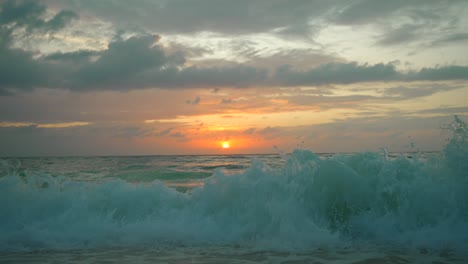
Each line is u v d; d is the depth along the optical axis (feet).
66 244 15.14
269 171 19.17
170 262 12.32
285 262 12.27
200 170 56.03
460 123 18.49
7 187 19.06
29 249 14.42
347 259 12.62
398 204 17.46
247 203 17.74
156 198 19.36
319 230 16.26
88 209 18.47
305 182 18.24
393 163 18.98
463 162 17.70
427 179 17.85
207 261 12.44
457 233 15.51
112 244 15.15
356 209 17.67
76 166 68.80
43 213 18.15
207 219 17.66
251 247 14.56
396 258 12.72
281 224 16.44
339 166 18.53
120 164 78.13
